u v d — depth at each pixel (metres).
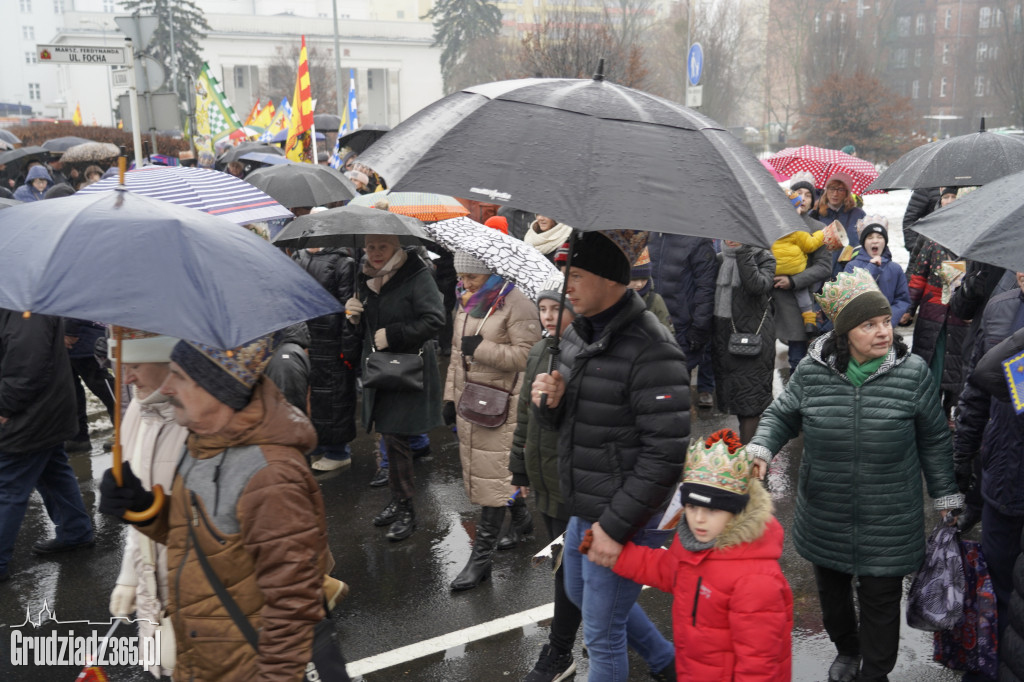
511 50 43.50
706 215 2.33
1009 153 4.92
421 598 4.67
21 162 13.96
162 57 54.97
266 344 2.31
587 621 3.18
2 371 4.51
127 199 2.27
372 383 5.07
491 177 2.38
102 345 4.89
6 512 4.75
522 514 5.36
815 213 8.73
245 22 73.50
